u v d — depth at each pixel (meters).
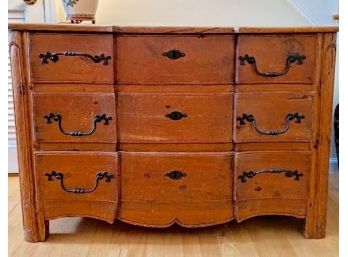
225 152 1.29
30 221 1.32
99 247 1.30
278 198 1.32
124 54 1.23
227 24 1.82
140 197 1.30
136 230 1.42
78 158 1.28
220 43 1.22
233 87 1.25
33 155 1.28
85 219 1.51
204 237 1.37
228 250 1.28
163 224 1.32
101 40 1.21
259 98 1.26
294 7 1.80
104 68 1.23
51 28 1.20
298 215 1.34
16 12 1.82
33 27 1.20
